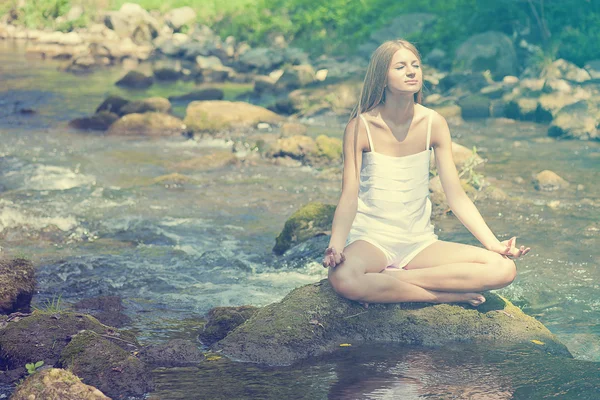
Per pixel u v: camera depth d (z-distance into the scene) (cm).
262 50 2131
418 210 515
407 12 2178
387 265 506
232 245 701
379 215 511
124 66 2186
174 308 547
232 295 570
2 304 525
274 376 424
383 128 508
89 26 2777
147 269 632
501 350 459
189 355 446
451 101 1464
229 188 912
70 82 1845
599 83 1427
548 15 1769
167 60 2316
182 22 2662
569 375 421
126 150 1138
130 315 533
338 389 406
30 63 2181
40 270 626
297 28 2361
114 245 698
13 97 1600
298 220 684
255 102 1619
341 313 486
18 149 1124
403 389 405
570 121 1191
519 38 1828
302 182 948
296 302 490
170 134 1273
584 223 744
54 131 1280
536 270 613
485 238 503
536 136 1210
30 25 2922
